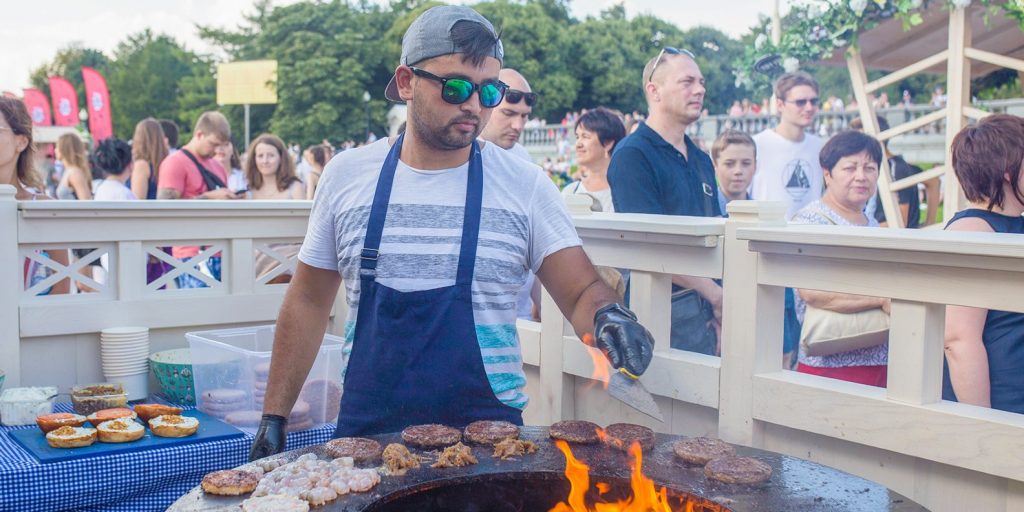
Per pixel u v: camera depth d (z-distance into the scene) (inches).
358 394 80.4
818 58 258.2
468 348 78.4
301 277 86.7
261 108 2161.7
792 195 193.2
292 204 146.0
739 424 87.6
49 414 114.0
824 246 77.9
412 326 78.4
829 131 523.2
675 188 141.8
